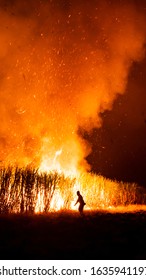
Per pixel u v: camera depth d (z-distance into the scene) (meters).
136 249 8.68
